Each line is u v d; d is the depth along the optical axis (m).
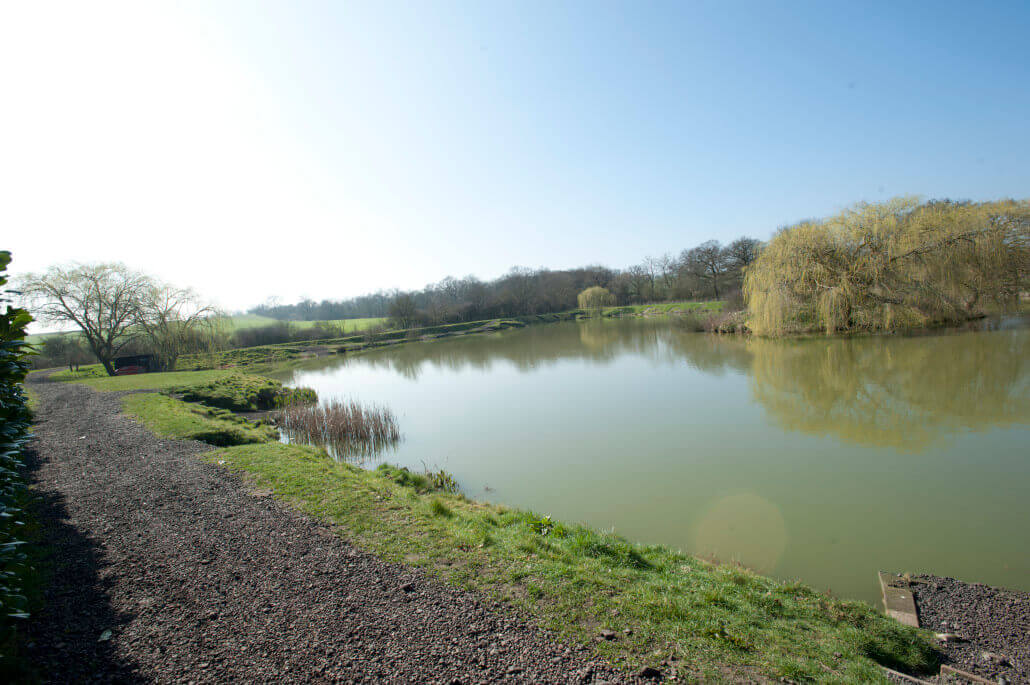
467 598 5.23
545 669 4.08
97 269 36.03
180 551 6.39
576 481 12.37
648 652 4.40
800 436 14.93
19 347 4.63
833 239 33.06
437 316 80.62
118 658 4.16
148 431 13.84
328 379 36.25
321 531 7.02
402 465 14.19
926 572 7.65
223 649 4.32
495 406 22.19
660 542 8.98
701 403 19.94
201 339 38.94
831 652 4.84
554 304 94.81
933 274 30.42
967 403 16.77
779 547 8.62
